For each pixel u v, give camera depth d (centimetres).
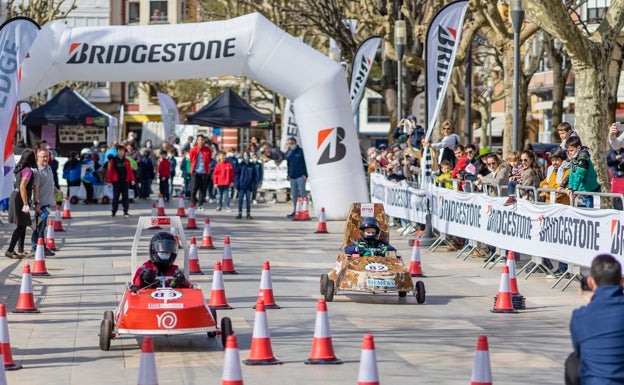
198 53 3419
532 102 8544
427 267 2436
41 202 2628
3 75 2648
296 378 1279
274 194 4994
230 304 1884
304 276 2283
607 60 2689
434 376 1296
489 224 2420
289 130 5247
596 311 854
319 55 3559
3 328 1352
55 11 5494
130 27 3425
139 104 9831
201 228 3484
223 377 1089
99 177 4766
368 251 1967
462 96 5953
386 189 3525
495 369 1352
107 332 1452
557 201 2172
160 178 4934
